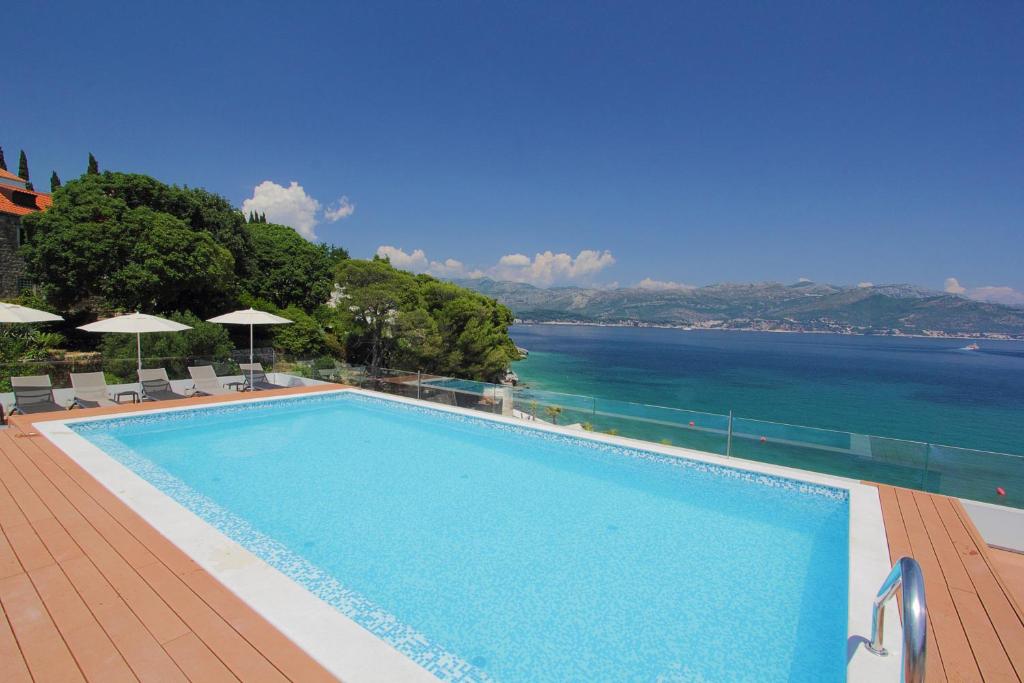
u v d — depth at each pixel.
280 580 4.01
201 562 4.25
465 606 4.75
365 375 15.31
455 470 8.64
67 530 4.83
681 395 67.75
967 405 66.12
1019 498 6.15
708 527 6.56
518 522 6.64
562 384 72.94
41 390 11.20
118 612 3.53
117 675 2.88
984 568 4.60
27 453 7.23
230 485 7.73
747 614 4.68
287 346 29.27
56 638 3.21
